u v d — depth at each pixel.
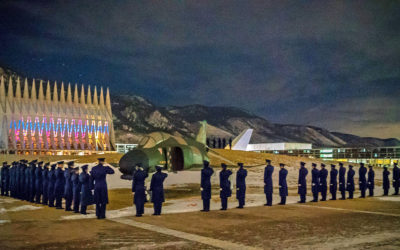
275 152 110.94
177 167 20.53
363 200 16.94
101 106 117.56
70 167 13.87
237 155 48.81
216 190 22.34
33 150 96.50
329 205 14.65
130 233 8.57
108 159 43.19
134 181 11.62
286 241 7.69
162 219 10.83
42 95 105.69
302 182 15.72
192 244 7.38
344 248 7.07
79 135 107.56
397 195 20.00
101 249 6.93
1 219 11.01
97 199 11.05
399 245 7.33
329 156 94.69
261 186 25.72
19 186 18.52
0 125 93.31
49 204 14.88
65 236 8.20
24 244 7.37
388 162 80.75
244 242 7.58
